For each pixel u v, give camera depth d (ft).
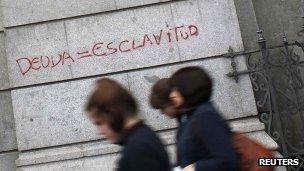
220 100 18.74
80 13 19.27
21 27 19.38
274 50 20.57
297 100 19.35
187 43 19.03
